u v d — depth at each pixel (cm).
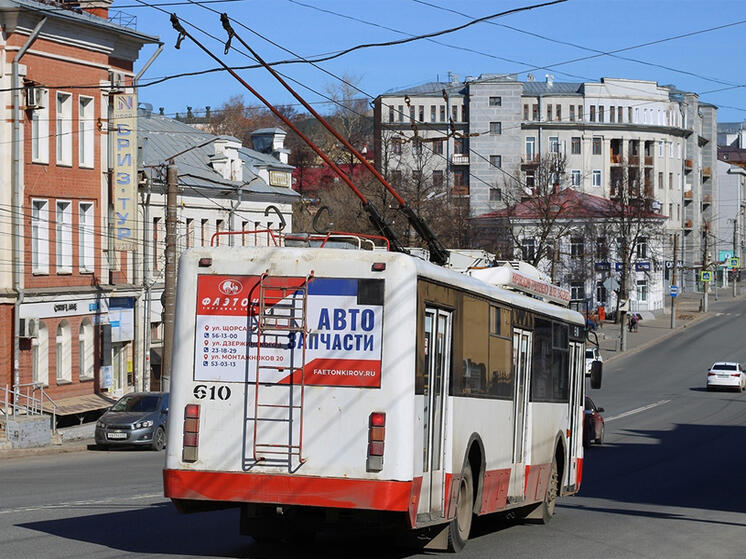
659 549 1489
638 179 10906
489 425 1469
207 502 1224
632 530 1714
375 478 1146
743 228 16588
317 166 10556
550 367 1830
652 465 3172
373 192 6631
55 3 4331
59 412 4066
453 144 12344
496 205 12225
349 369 1164
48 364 4194
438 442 1259
